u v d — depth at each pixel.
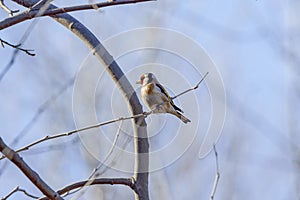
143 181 7.41
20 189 6.61
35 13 6.70
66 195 7.08
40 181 5.93
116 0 6.60
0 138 5.60
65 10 6.65
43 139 6.26
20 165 5.74
